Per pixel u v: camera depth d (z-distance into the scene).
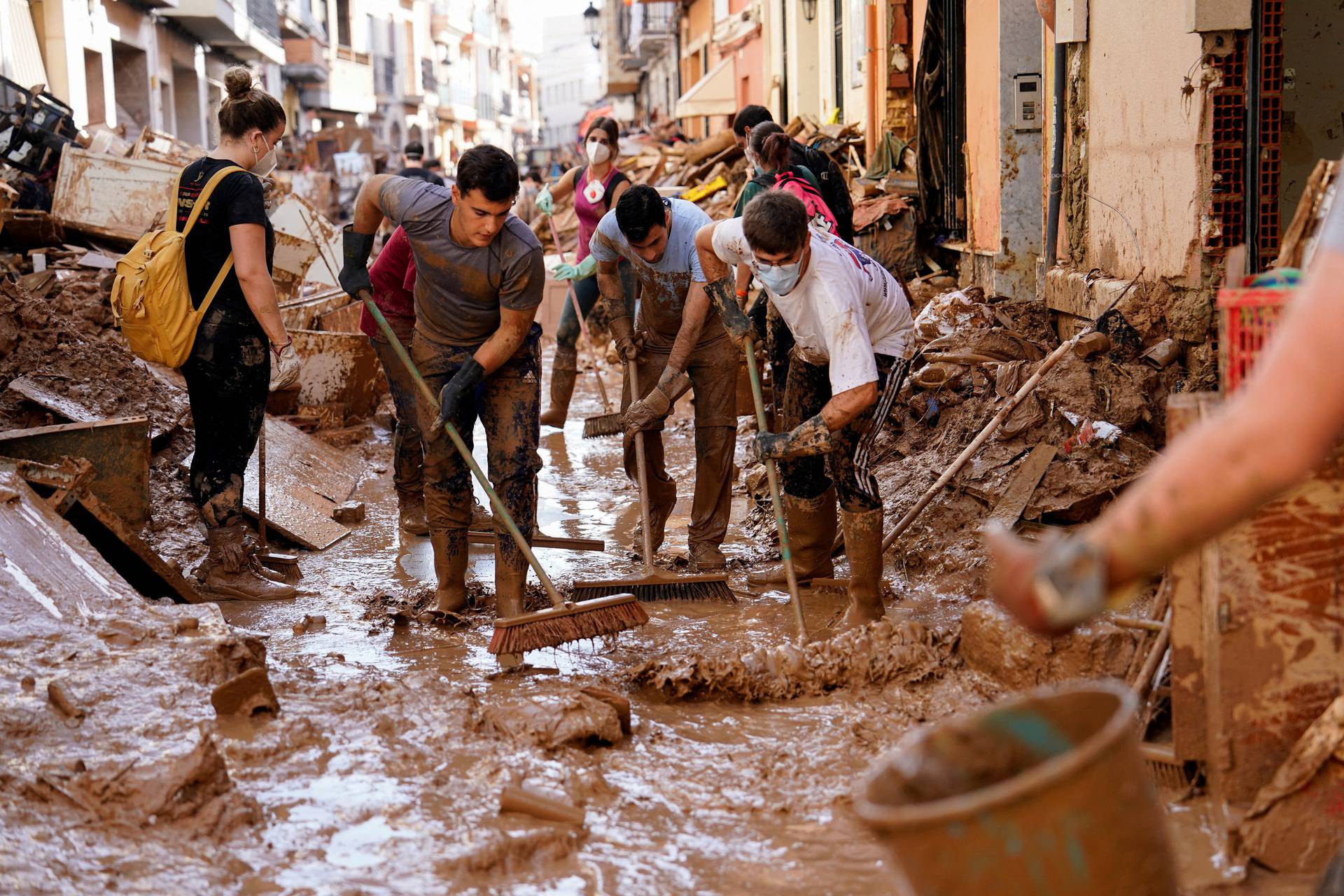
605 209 8.62
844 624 4.80
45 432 5.62
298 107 45.75
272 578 5.68
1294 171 6.44
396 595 5.41
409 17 66.25
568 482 7.97
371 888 2.79
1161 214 6.09
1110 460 5.54
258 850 2.96
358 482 7.84
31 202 11.70
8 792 3.03
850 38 16.73
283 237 9.96
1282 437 1.35
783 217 4.22
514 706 3.74
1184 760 3.14
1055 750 1.94
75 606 4.12
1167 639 3.56
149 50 25.72
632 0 35.88
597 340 14.00
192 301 5.31
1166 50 5.98
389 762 3.46
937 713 3.84
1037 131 8.47
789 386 5.08
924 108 10.05
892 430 6.51
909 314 4.82
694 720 3.94
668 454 8.62
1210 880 2.72
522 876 2.91
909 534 5.69
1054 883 1.68
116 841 2.90
